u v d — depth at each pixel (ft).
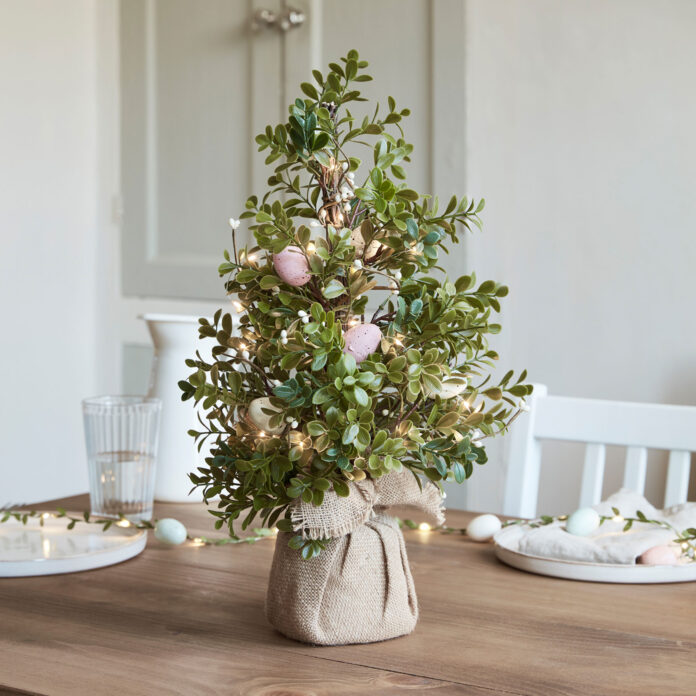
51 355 8.34
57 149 8.32
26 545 3.07
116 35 8.51
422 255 2.13
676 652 2.11
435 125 6.93
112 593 2.62
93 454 3.48
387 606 2.16
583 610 2.44
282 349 2.03
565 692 1.87
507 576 2.80
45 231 8.23
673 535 2.94
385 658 2.07
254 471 2.09
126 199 8.54
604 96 6.77
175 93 8.25
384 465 2.01
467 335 2.19
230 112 7.97
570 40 6.86
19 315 8.02
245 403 2.21
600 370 6.86
